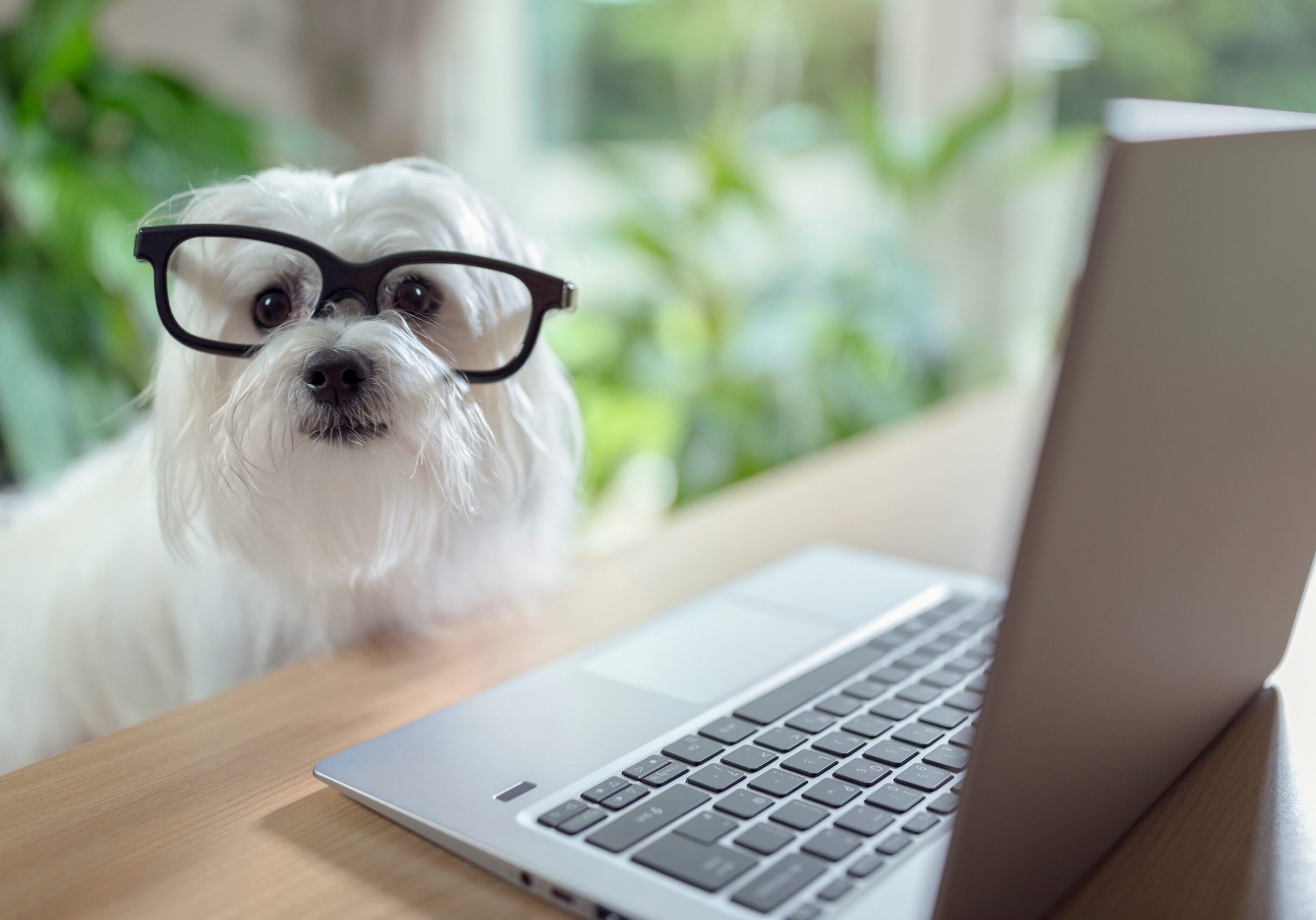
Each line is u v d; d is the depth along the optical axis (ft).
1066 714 1.10
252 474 2.08
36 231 5.08
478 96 7.55
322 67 7.17
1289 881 1.31
